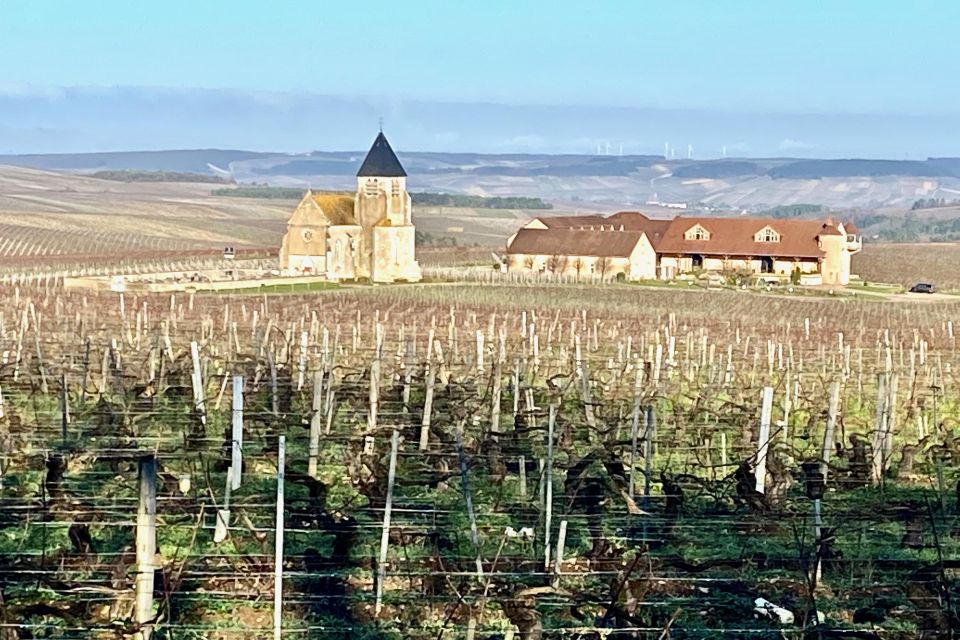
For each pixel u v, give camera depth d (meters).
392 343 55.38
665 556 20.45
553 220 162.25
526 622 16.88
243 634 17.36
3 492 23.08
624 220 162.62
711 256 151.12
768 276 144.25
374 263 130.50
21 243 183.88
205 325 54.66
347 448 28.00
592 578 19.59
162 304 82.56
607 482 24.33
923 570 19.58
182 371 38.16
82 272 128.75
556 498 23.47
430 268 145.75
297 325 65.50
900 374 47.06
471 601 17.38
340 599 18.67
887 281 160.38
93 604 17.52
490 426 31.72
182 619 17.81
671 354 45.75
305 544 21.16
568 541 21.78
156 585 17.64
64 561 18.81
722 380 44.31
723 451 28.89
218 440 28.23
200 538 21.23
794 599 19.36
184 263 149.25
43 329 56.84
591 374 41.75
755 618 18.39
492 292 113.00
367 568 19.97
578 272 145.62
